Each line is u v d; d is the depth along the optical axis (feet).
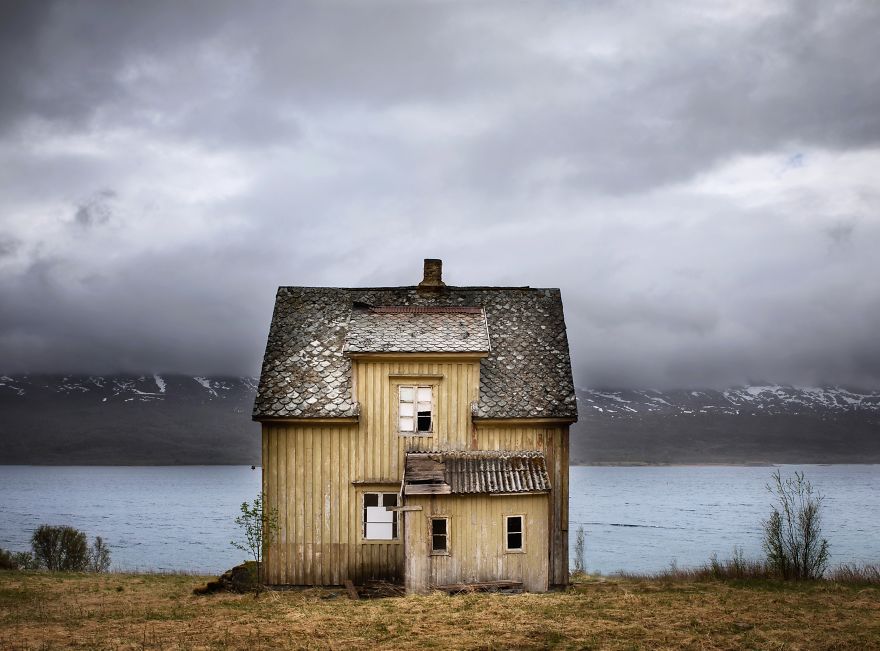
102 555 208.13
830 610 70.69
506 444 90.79
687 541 461.78
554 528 89.86
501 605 71.82
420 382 91.25
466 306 102.83
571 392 92.68
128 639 60.23
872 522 550.36
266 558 88.99
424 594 81.66
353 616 67.46
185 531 539.70
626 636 59.26
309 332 98.73
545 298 104.83
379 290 106.11
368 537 90.17
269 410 88.79
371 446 90.12
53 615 72.38
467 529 84.07
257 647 56.54
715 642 57.62
